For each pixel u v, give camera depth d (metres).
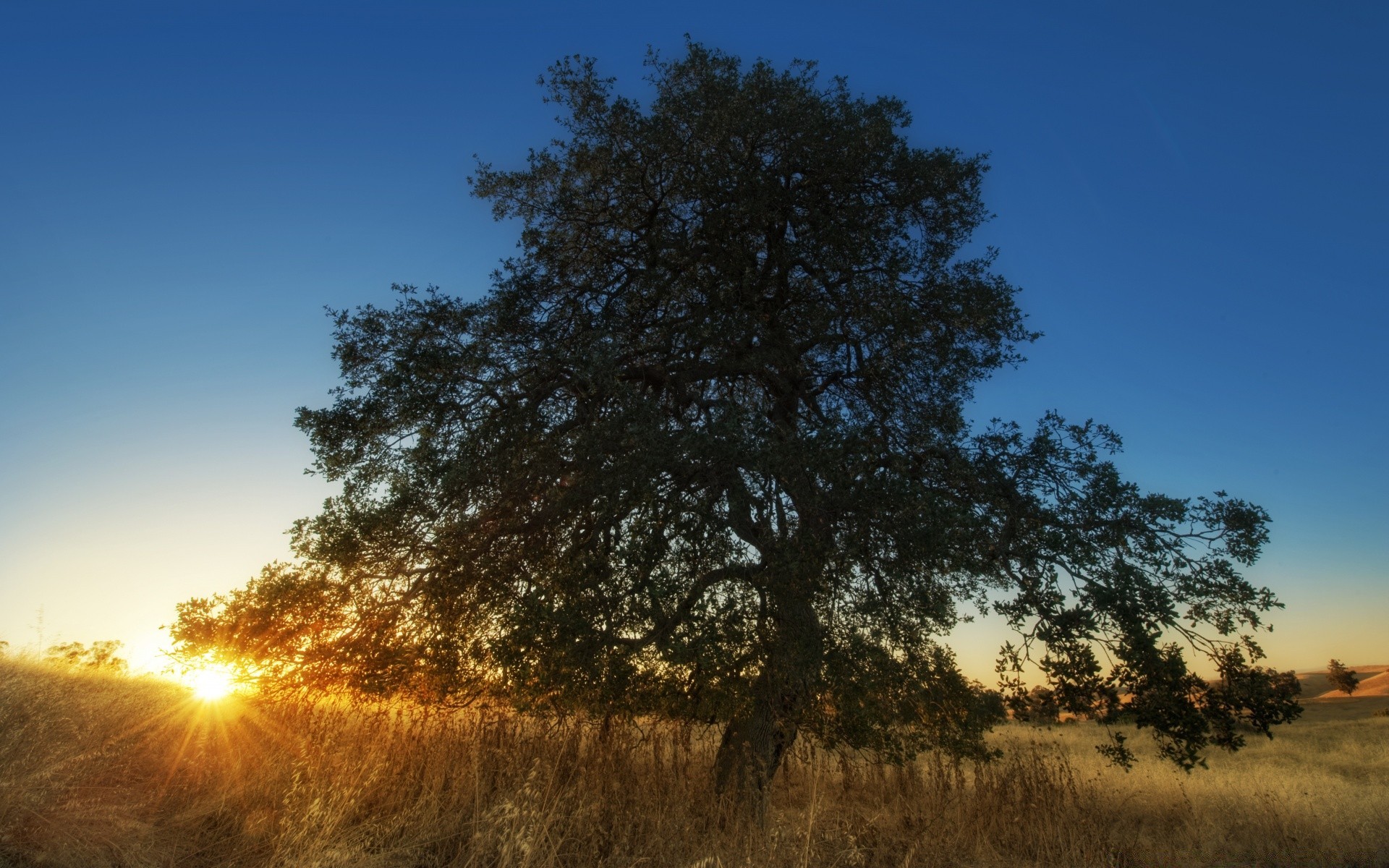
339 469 8.93
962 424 9.66
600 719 8.21
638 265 11.23
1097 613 8.66
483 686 7.96
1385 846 9.63
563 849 6.52
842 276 10.44
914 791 9.35
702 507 8.10
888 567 8.08
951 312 10.56
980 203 11.66
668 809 7.21
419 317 9.25
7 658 10.84
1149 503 8.74
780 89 11.02
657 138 10.71
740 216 10.41
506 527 8.46
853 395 11.24
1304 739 28.25
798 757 9.37
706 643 7.38
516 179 11.84
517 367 9.12
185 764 7.84
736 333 9.69
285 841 6.20
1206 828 10.41
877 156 11.03
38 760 6.93
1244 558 8.66
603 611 7.68
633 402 7.99
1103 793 11.45
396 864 6.16
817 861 6.54
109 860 5.79
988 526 8.93
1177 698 8.46
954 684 8.53
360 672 7.79
